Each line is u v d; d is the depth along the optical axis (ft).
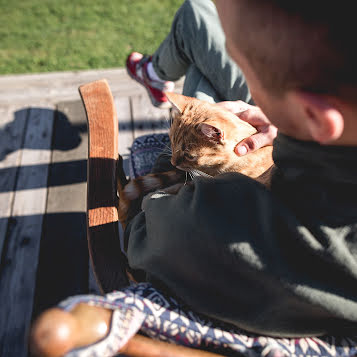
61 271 6.31
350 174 1.62
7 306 5.86
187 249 2.08
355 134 1.46
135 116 8.46
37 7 13.51
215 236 1.92
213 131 4.85
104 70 9.18
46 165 7.75
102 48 11.64
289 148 1.78
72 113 8.66
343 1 1.12
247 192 2.00
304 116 1.45
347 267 1.78
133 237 2.72
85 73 9.10
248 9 1.31
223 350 2.16
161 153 5.29
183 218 2.10
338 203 1.74
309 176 1.79
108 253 3.08
